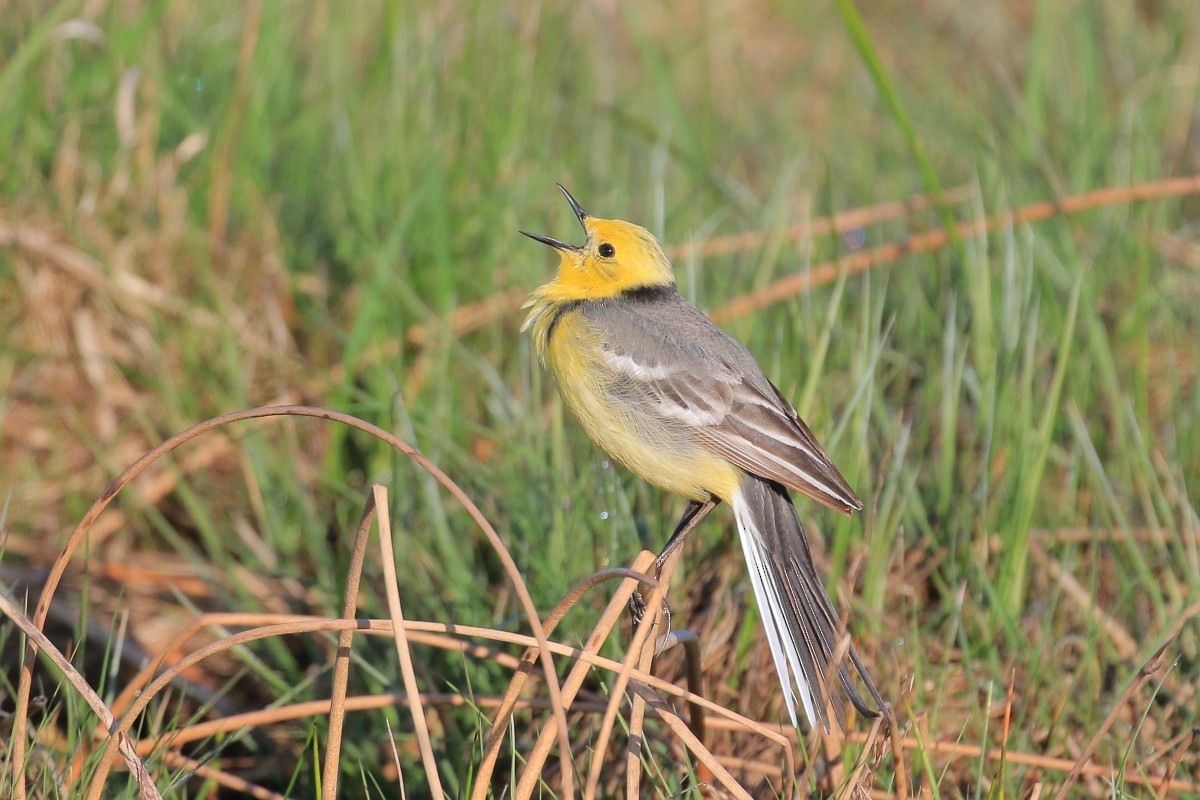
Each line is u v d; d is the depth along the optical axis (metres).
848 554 11.10
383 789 10.05
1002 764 8.17
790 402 10.90
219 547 12.09
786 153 18.31
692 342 10.20
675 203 15.66
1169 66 18.42
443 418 12.39
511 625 10.08
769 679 10.20
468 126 15.34
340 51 16.81
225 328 13.38
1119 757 9.20
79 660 10.70
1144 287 13.30
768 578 9.46
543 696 10.09
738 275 14.59
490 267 14.04
